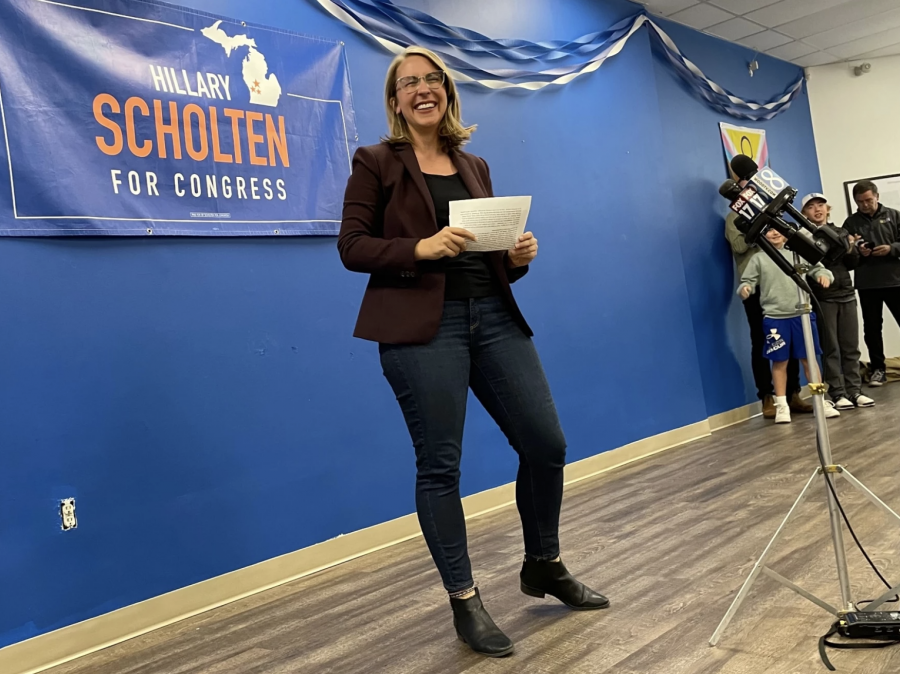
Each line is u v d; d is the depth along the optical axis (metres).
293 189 2.78
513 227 1.56
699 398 4.60
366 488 2.89
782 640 1.54
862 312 5.60
